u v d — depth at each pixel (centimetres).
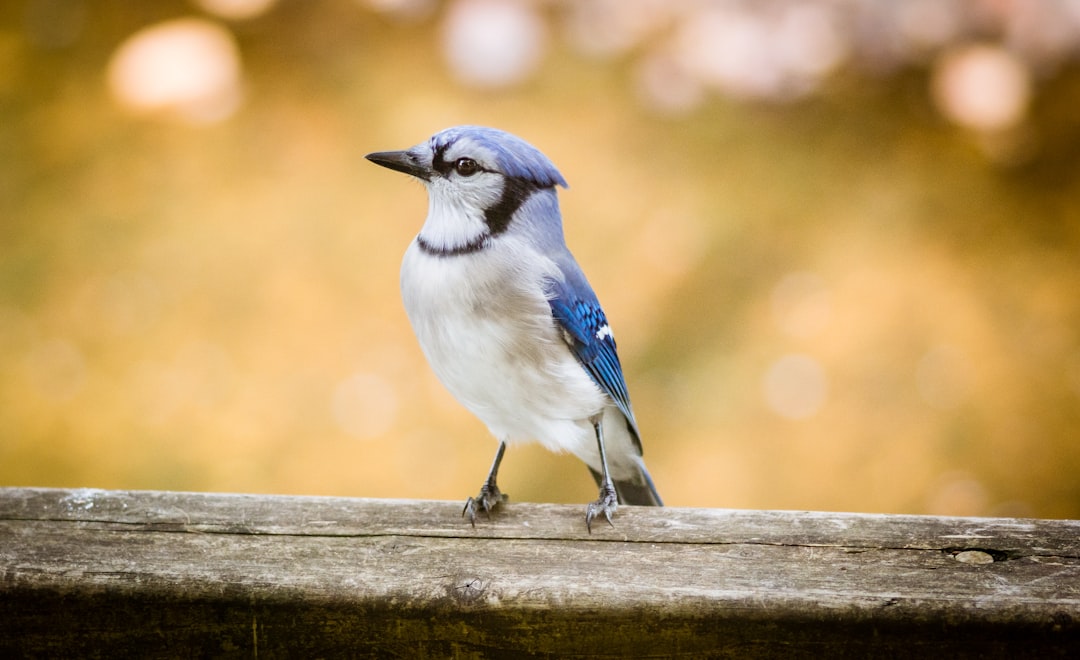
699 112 1449
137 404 1118
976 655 406
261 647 430
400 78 1462
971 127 1427
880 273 1248
